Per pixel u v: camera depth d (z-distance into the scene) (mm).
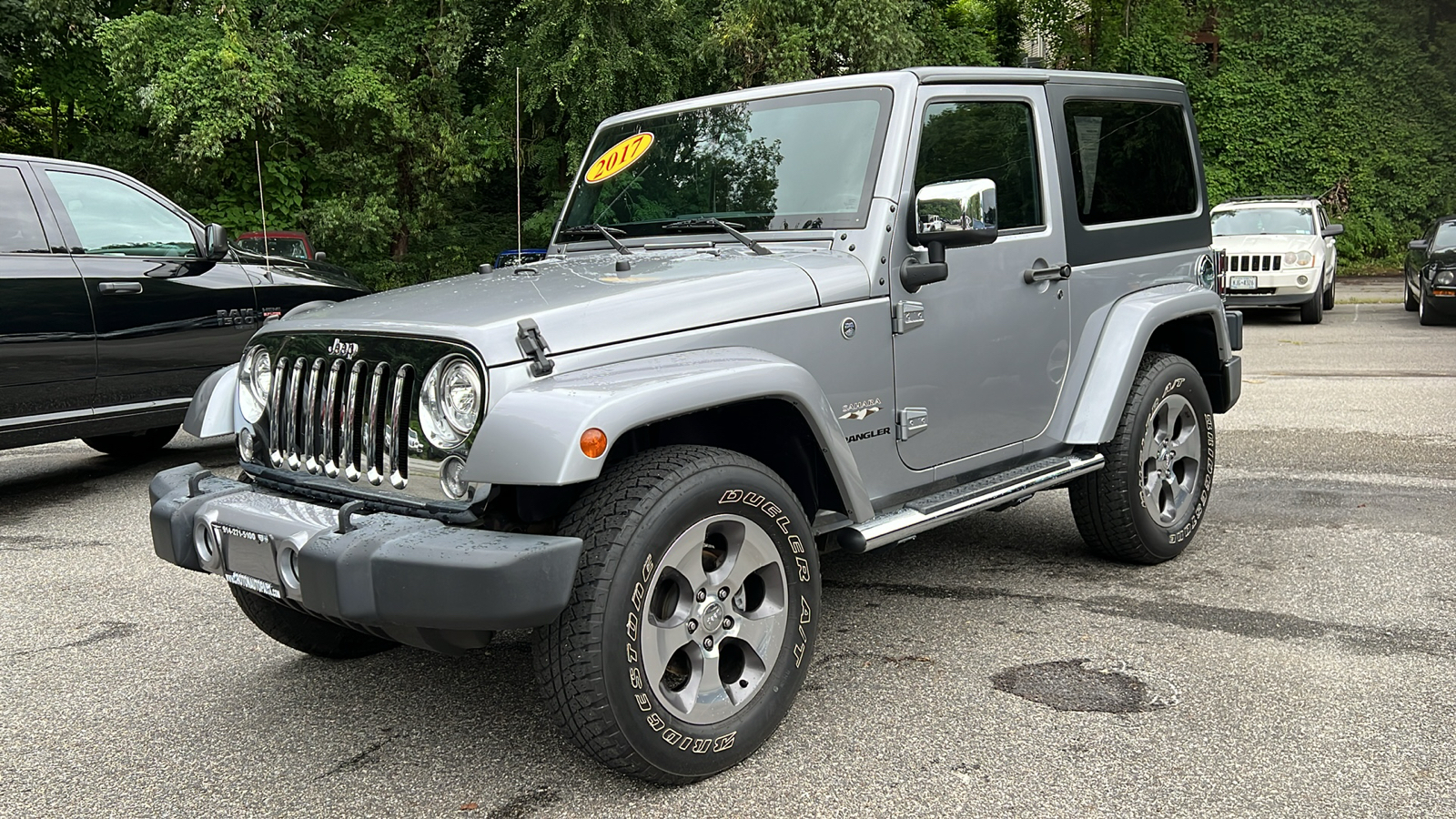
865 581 4508
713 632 2816
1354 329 14398
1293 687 3301
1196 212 4957
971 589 4359
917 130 3520
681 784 2807
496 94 22500
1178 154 4883
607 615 2559
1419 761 2812
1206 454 4703
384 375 2855
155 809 2783
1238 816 2564
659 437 3172
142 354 6570
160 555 3137
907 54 18688
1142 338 4266
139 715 3385
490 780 2887
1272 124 27484
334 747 3119
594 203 4086
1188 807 2613
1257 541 4926
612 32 19172
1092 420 4113
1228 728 3035
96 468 7484
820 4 18344
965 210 3268
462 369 2660
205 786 2902
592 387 2594
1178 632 3809
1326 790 2676
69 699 3523
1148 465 4449
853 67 18688
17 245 6051
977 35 25719
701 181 3828
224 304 6996
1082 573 4531
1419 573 4379
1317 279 15180
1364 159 27234
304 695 3510
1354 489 5836
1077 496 4402
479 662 3770
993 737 3023
